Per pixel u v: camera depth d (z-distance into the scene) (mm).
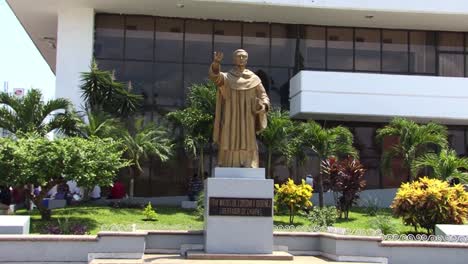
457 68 29500
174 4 25922
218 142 13258
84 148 17125
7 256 11953
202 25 28062
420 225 15516
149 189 26141
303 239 13742
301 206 18688
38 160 16422
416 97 26562
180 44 27750
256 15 27312
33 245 12062
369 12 26578
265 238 12453
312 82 26016
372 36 29141
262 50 28344
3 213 19594
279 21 28203
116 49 27344
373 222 16984
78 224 15773
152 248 13312
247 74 13172
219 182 12453
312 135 22156
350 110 26094
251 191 12508
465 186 20859
